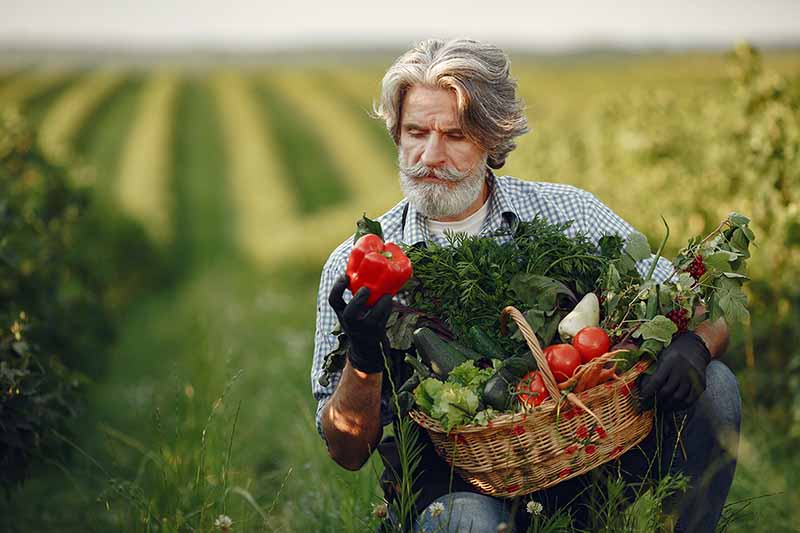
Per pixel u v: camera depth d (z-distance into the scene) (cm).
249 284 1948
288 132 5369
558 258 414
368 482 554
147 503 491
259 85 8244
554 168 1465
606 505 404
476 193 433
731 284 402
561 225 450
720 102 1277
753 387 673
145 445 734
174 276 2266
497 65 427
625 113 1493
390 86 430
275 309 1470
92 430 808
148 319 1628
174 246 2417
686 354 380
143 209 2538
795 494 520
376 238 382
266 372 991
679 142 1247
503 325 395
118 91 7500
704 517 410
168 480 511
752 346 696
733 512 459
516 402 371
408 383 395
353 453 425
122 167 3822
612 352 362
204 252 2539
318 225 2091
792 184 808
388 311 369
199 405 659
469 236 445
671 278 442
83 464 674
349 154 4503
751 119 955
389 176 3784
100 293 1260
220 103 6831
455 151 423
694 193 984
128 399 902
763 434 611
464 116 415
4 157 1155
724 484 411
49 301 903
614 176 1301
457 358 391
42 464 670
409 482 393
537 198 469
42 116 5425
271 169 4078
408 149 429
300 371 924
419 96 421
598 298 409
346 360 415
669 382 376
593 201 473
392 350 416
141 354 1230
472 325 403
